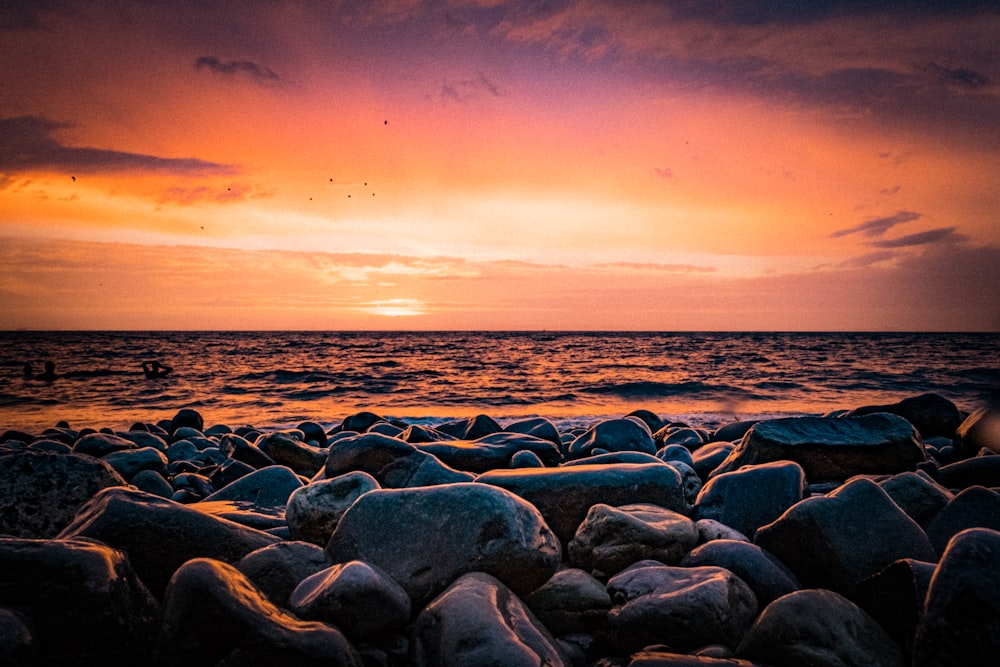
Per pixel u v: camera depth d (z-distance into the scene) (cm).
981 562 249
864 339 8438
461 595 288
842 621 275
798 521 357
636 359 4100
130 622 261
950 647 240
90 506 358
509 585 332
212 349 5322
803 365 3584
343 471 492
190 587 252
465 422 847
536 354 4653
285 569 331
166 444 962
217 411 1822
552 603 331
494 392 2294
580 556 372
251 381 2703
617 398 2112
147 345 6119
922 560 335
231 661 243
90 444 721
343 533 349
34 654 234
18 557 253
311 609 279
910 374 2964
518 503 356
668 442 832
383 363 3753
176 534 341
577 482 428
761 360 3991
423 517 345
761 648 275
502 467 565
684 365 3594
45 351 4959
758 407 1880
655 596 310
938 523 380
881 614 298
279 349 5334
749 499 447
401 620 295
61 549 261
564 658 284
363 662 272
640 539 363
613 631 311
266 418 1673
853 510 353
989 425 641
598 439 688
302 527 405
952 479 507
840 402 2000
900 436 532
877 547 339
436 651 266
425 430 732
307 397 2172
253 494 540
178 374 2981
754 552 357
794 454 534
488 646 255
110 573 262
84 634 250
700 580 317
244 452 743
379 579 293
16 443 693
